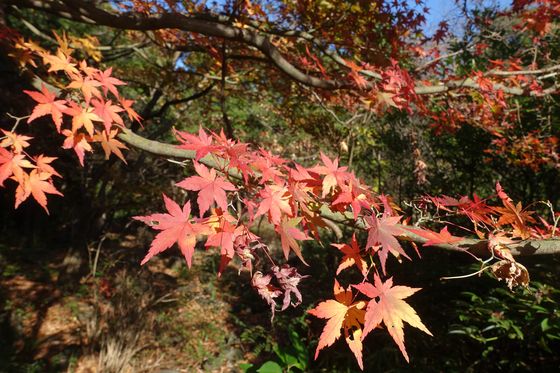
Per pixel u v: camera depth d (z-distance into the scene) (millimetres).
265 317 6117
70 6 2529
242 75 5301
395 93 2836
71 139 1527
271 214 1135
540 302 2900
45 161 1467
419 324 949
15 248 8680
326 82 3156
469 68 4953
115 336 4969
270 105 7543
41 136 5109
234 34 2807
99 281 6961
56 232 9820
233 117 8305
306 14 3686
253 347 5379
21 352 4906
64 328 5586
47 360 4766
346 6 3482
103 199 7320
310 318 5195
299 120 6336
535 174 5484
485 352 3098
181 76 6094
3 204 9547
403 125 6336
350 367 3693
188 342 5414
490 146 5742
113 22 2609
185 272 7977
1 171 1344
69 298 6379
